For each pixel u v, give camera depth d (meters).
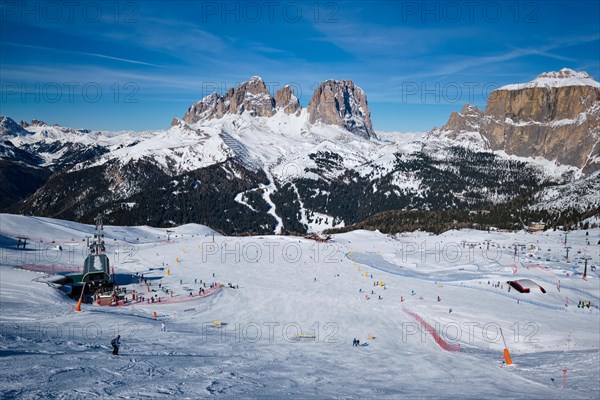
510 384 34.84
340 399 24.98
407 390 29.86
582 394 30.94
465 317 69.69
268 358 40.53
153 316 63.84
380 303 79.88
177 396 22.45
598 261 131.25
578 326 67.38
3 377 22.92
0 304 59.47
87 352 33.56
